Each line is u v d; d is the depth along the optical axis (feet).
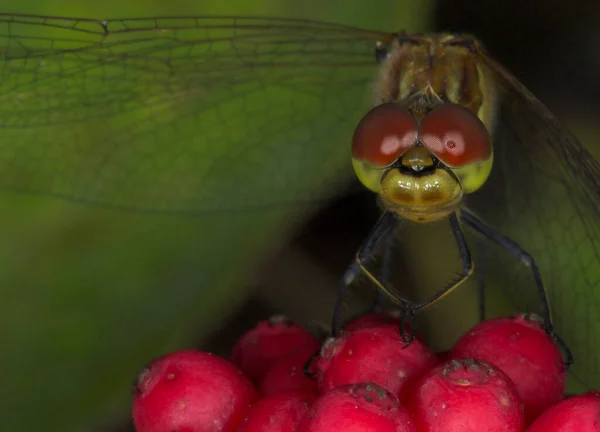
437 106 0.34
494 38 0.38
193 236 0.37
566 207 0.37
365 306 0.36
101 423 0.36
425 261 0.37
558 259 0.37
